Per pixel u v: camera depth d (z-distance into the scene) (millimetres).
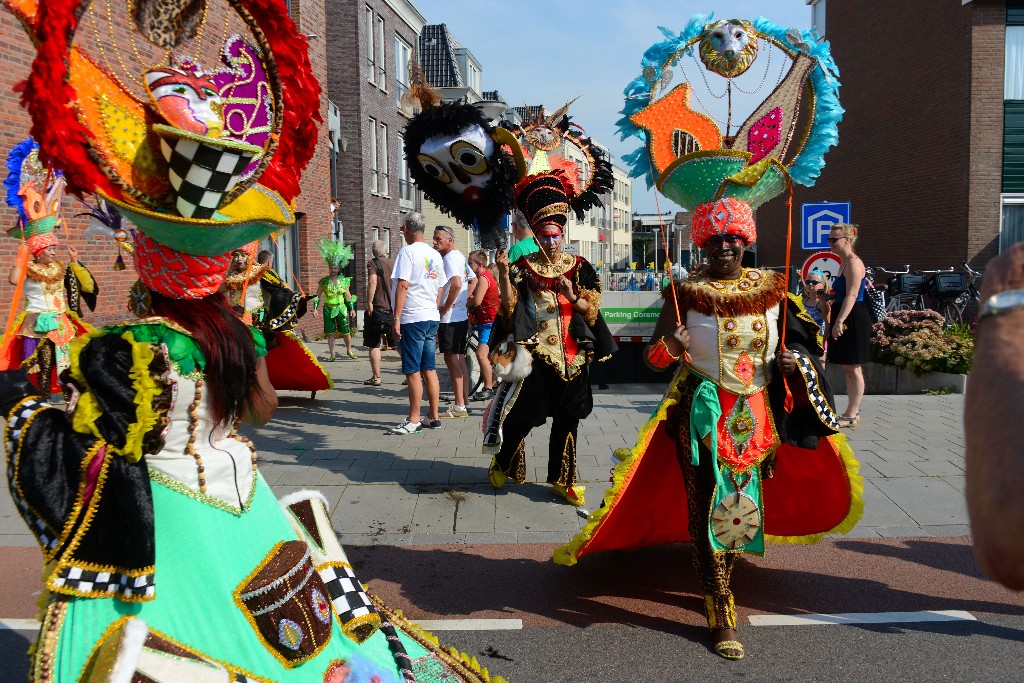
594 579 4250
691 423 3615
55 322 6953
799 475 4105
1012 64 18719
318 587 2406
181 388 2205
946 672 3330
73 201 9539
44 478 2059
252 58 2396
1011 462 1080
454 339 7879
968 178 19062
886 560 4480
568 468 5266
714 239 3645
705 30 4250
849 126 25594
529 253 5035
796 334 3666
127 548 2059
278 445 6828
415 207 26906
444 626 3729
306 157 2566
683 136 4340
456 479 5844
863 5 24359
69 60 2002
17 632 3652
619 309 10078
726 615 3541
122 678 1937
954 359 9477
